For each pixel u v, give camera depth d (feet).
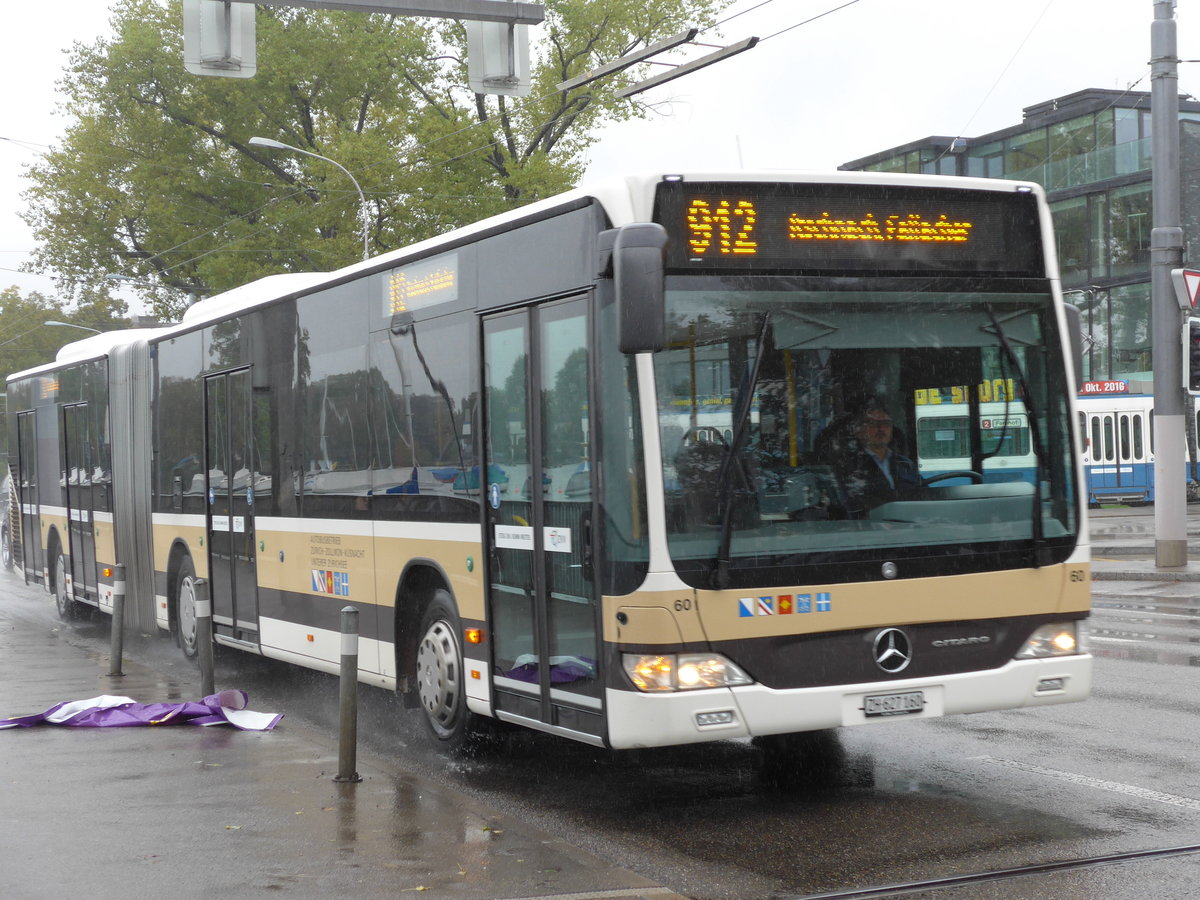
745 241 22.66
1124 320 145.18
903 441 23.13
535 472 24.82
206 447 43.04
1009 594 23.53
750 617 21.99
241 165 134.82
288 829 21.95
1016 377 23.98
